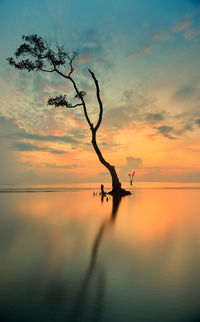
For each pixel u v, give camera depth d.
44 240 7.02
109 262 5.02
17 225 9.45
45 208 15.09
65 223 9.93
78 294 3.50
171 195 27.42
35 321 2.79
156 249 6.12
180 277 4.20
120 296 3.45
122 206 16.30
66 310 3.04
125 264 4.90
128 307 3.14
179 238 7.39
